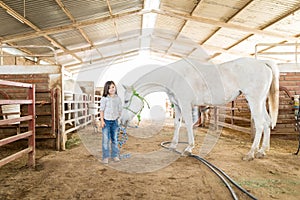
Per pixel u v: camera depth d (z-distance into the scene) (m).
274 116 3.81
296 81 5.62
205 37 10.20
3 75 4.77
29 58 10.17
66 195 2.30
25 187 2.52
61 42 9.48
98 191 2.40
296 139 5.54
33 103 3.27
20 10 6.10
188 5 7.49
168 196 2.27
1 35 7.28
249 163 3.41
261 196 2.25
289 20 6.90
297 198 2.21
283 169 3.12
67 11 6.85
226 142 5.14
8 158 2.58
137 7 8.05
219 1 6.67
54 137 4.43
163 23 9.76
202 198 2.23
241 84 3.68
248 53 11.05
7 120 2.59
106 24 8.80
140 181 2.69
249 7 6.61
